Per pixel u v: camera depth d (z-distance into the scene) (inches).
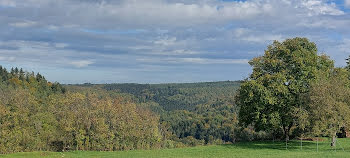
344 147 1576.0
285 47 1678.2
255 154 1382.9
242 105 1766.7
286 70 1632.6
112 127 1611.7
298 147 1622.8
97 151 1513.3
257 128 1781.5
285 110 1605.6
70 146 1568.7
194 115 6496.1
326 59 1752.0
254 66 1758.1
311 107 1456.7
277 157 1235.2
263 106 1598.2
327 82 1509.6
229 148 1627.7
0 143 1466.5
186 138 4665.4
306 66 1616.6
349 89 1550.2
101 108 1611.7
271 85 1585.9
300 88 1603.1
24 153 1358.3
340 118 1393.9
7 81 4707.2
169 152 1476.4
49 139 1582.2
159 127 1883.6
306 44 1699.1
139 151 1520.7
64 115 1616.6
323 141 1865.2
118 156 1333.7
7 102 1633.9
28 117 1606.8
